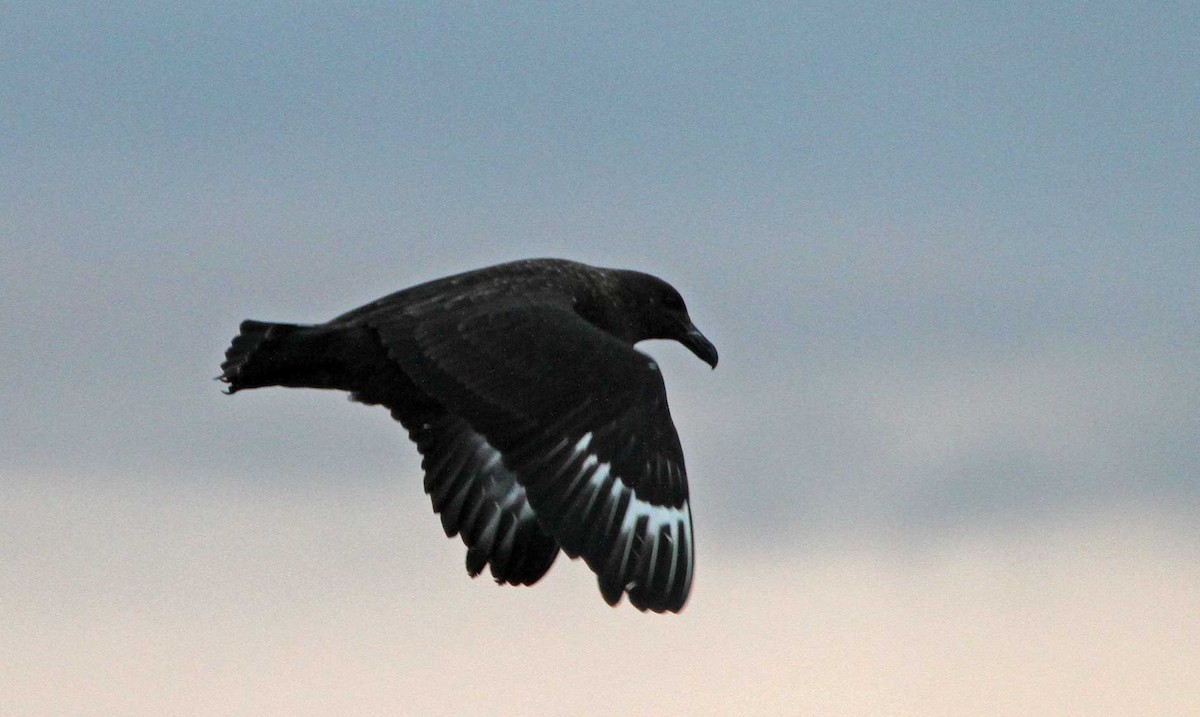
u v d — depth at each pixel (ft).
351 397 56.95
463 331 54.54
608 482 52.11
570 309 56.44
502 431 52.75
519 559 57.98
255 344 56.03
